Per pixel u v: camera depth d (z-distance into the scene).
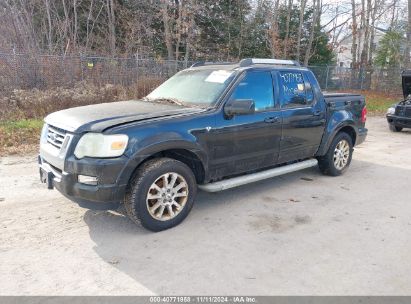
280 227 4.38
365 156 8.27
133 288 3.15
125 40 21.45
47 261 3.54
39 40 19.94
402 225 4.51
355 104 6.72
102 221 4.42
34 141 8.23
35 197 5.11
